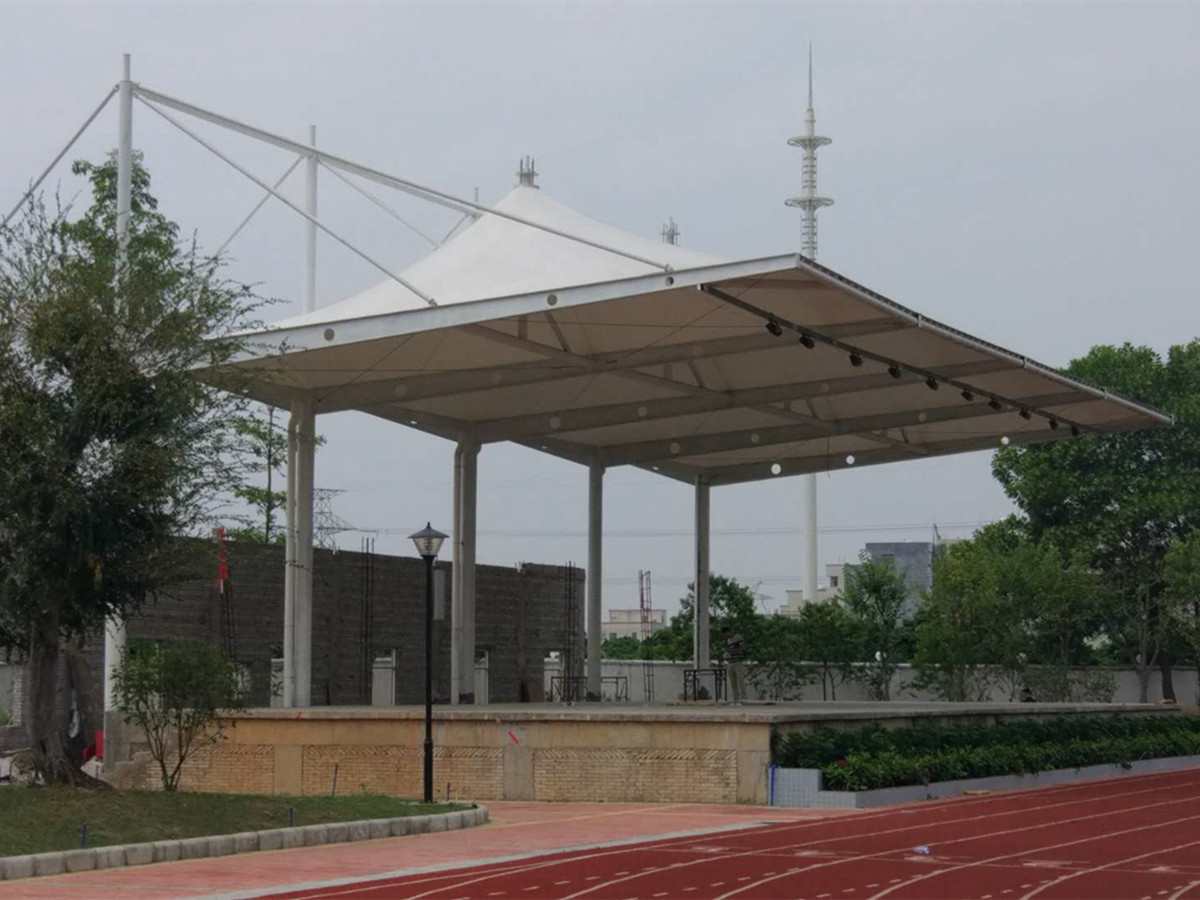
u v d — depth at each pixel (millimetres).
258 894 15422
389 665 44531
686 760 27875
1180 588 55062
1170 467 60219
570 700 43656
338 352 32281
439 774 29875
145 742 32625
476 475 42531
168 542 23000
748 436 44812
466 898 14969
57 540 21828
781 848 19766
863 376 37531
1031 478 61094
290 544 34969
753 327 30859
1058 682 54688
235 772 31859
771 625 56656
